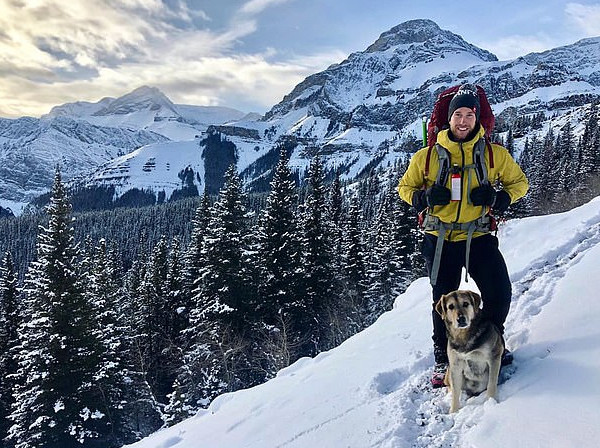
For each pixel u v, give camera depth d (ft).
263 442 17.71
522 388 14.05
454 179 14.96
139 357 96.22
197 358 84.33
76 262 79.82
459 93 15.15
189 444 21.26
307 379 22.48
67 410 73.51
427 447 13.87
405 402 16.52
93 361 76.02
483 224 15.43
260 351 88.79
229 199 93.40
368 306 113.29
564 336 15.79
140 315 109.81
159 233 422.00
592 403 11.91
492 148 15.15
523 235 32.55
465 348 14.35
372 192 337.31
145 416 86.79
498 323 15.76
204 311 89.35
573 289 18.57
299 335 98.99
